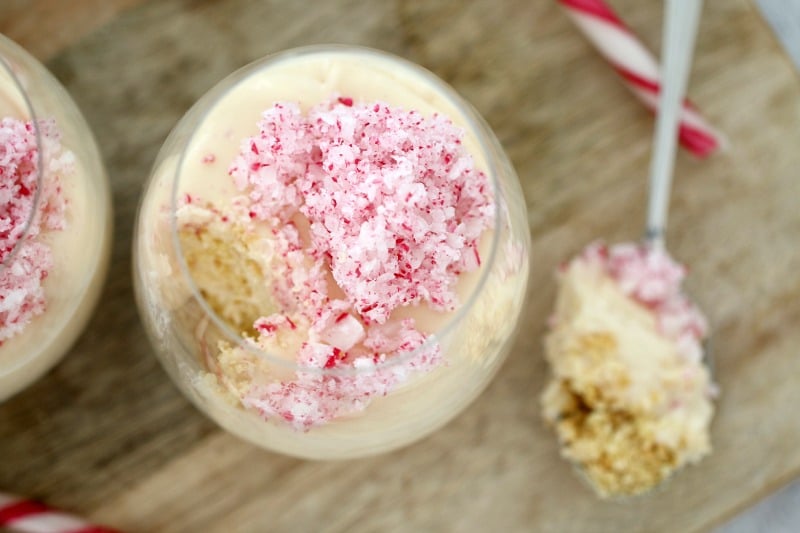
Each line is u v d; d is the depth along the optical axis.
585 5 0.30
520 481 0.31
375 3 0.31
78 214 0.26
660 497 0.31
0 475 0.30
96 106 0.30
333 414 0.24
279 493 0.30
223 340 0.24
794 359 0.32
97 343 0.30
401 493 0.30
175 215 0.24
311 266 0.24
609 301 0.31
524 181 0.31
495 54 0.31
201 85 0.31
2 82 0.26
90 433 0.30
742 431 0.31
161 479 0.30
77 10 0.30
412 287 0.24
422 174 0.24
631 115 0.32
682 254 0.32
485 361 0.26
